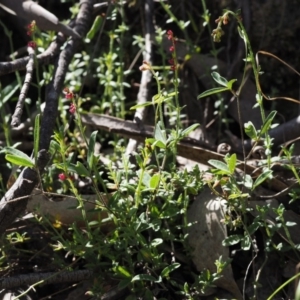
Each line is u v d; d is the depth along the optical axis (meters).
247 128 3.83
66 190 4.62
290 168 4.09
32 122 5.39
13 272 4.20
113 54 5.48
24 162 3.46
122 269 3.81
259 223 3.77
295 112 5.40
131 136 4.68
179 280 4.08
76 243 3.91
